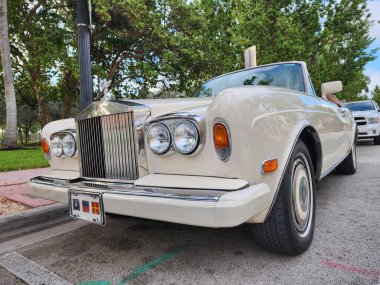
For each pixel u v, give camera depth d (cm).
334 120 368
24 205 390
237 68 1366
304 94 297
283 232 220
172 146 211
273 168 205
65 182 266
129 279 219
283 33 1252
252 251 250
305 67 347
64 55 1409
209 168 200
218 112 193
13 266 250
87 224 346
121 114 235
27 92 2341
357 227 291
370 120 1047
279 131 218
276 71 359
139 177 227
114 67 1725
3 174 640
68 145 285
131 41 1653
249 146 191
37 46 1441
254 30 1250
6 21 1213
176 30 1569
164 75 1664
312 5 1334
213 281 209
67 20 1508
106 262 248
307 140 286
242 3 1289
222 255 246
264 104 213
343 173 546
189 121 200
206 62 1493
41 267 246
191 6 1489
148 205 191
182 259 245
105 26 1541
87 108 259
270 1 1274
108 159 248
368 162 681
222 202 170
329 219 319
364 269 214
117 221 346
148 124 222
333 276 206
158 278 218
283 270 218
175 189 193
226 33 1336
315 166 295
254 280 207
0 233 320
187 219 178
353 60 1529
